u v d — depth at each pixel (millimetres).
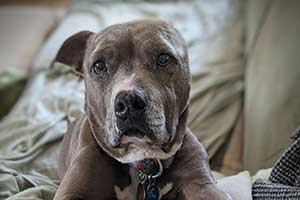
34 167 1061
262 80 1229
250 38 1478
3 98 1586
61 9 2207
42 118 1246
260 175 893
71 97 1322
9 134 1182
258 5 1529
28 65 1800
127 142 720
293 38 1223
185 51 802
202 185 763
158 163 769
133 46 748
